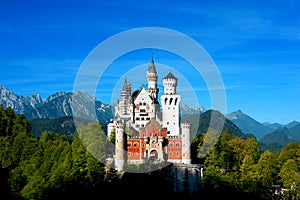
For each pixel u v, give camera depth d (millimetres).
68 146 143125
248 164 137250
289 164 135500
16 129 191000
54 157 144500
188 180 119875
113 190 103750
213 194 114375
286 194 115938
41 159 153125
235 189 114062
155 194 100438
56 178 114062
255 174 124812
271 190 117500
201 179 122750
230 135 168250
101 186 106062
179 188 116562
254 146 155000
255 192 113125
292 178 122938
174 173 118312
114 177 109625
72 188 109062
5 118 191375
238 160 147750
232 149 150250
